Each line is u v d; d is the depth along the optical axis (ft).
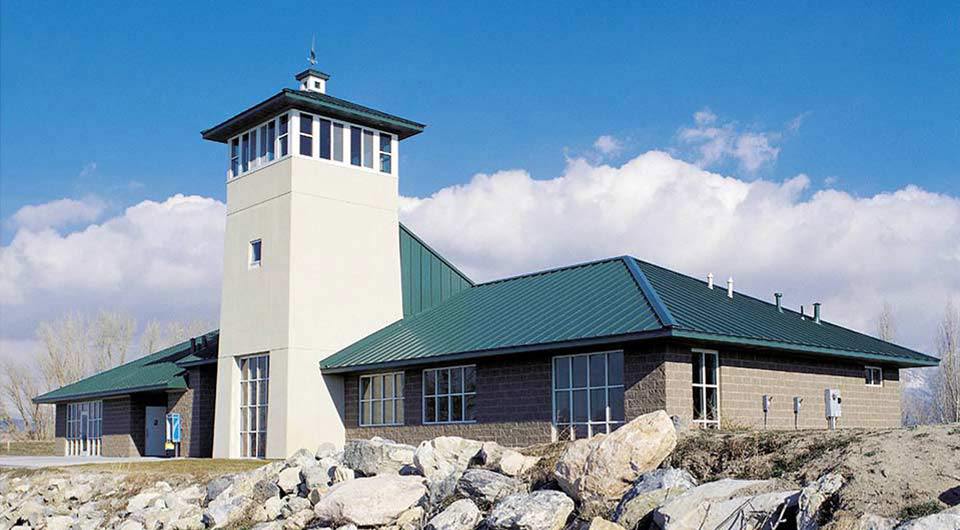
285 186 96.94
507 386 78.64
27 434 224.74
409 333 93.91
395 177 105.09
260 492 64.75
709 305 80.02
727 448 45.83
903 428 44.24
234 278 102.58
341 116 100.17
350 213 100.32
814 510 34.99
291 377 93.09
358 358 91.66
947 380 163.12
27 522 78.43
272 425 93.97
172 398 116.37
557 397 74.79
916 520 31.01
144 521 69.21
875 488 35.55
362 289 99.86
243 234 102.17
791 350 76.33
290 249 95.09
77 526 74.54
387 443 61.11
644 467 44.24
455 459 56.03
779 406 78.07
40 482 87.76
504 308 89.40
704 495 39.29
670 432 45.14
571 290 86.53
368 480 54.39
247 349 99.04
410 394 88.07
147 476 81.71
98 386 131.54
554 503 44.45
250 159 103.30
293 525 55.88
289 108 97.60
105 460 109.70
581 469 45.24
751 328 74.69
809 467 40.73
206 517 64.44
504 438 78.13
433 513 51.21
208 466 87.25
